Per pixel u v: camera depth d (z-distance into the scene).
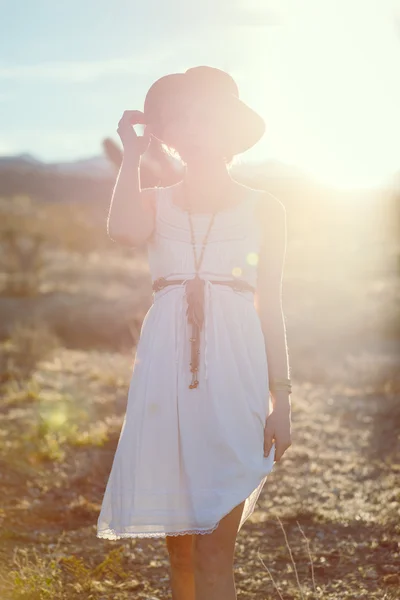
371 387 10.23
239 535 5.09
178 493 2.97
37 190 76.81
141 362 3.08
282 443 3.02
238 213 3.09
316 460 6.93
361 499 5.79
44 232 34.03
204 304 3.00
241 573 4.49
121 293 19.72
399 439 7.57
